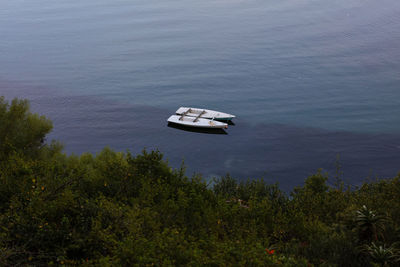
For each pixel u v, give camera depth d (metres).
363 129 56.09
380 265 9.09
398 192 15.66
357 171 43.53
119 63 96.62
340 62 91.44
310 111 64.44
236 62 94.75
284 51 102.19
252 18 141.75
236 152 49.47
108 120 61.09
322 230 11.06
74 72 90.44
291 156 47.97
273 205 13.63
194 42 113.94
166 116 62.47
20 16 154.62
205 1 176.50
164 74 87.06
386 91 73.31
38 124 18.55
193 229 9.94
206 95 73.69
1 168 11.51
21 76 87.69
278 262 7.72
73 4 178.00
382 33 113.19
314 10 148.38
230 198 14.95
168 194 11.46
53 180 10.91
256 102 69.69
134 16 150.75
